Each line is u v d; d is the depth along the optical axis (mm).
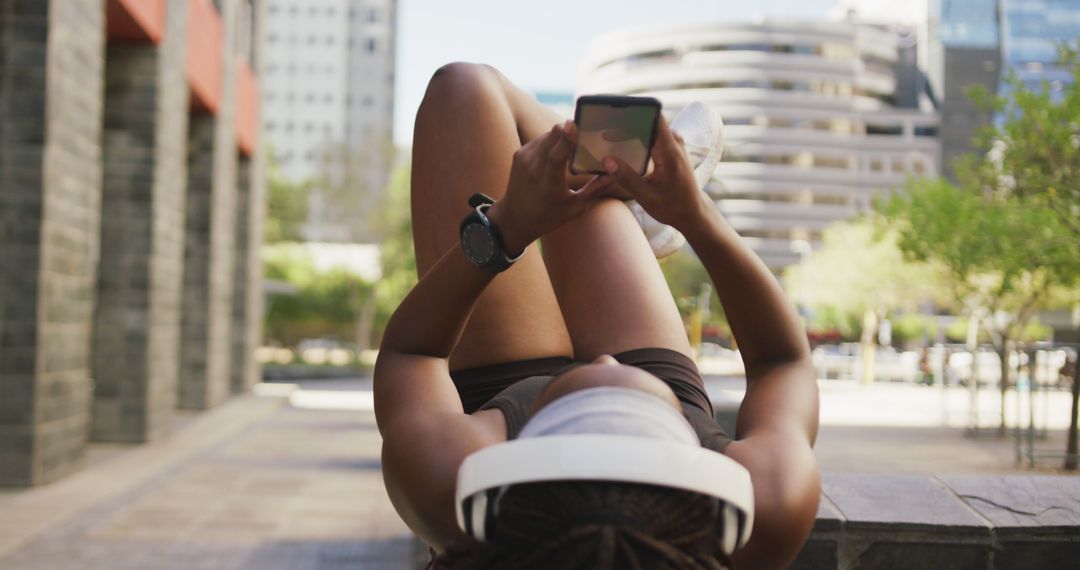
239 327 24172
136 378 14156
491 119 1304
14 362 9789
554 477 706
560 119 1465
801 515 906
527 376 1192
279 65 112250
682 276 25344
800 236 90000
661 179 931
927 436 13172
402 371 1012
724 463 744
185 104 15547
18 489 9992
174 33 14664
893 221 14242
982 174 11766
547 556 703
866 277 35688
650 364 1121
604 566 677
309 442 15617
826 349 55188
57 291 10141
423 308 1018
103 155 13812
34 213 9594
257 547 8000
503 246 954
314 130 112000
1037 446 11461
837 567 1992
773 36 91375
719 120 1600
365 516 9453
